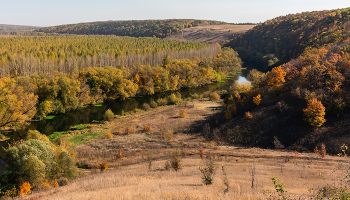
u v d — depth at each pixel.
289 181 24.84
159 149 41.53
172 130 52.03
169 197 17.12
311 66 58.84
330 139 38.78
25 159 27.44
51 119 61.12
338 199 9.52
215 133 47.88
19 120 51.25
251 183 23.81
